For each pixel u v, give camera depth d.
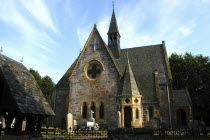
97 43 32.94
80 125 28.72
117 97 28.25
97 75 31.64
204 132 18.78
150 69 35.91
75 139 17.44
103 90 30.14
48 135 18.66
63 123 34.38
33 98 17.33
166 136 18.55
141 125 26.45
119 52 41.22
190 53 63.78
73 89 32.00
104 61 31.42
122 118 26.50
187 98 44.22
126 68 30.52
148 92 30.89
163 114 31.12
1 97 15.17
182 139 17.61
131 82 28.47
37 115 16.28
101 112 29.59
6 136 15.06
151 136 17.86
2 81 15.52
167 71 34.50
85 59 32.78
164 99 31.98
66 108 32.47
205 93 52.28
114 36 42.12
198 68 57.06
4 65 16.78
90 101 30.39
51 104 36.50
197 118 52.97
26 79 18.97
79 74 32.38
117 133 17.31
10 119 16.34
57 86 38.00
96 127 25.39
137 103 27.34
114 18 44.16
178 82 60.12
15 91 15.10
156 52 39.12
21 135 15.23
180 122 44.28
